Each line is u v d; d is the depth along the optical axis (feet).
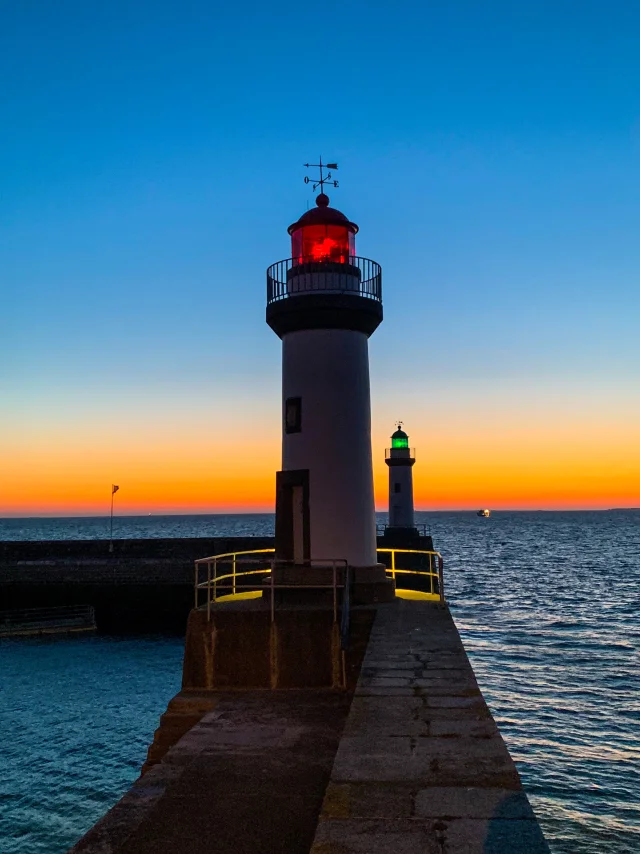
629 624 146.51
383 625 42.32
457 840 15.05
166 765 29.19
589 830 57.52
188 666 42.50
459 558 328.49
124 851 21.30
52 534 584.40
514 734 77.97
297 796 25.04
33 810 59.26
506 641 128.77
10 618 134.31
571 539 502.38
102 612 137.18
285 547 54.54
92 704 88.17
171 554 162.50
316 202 59.93
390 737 21.80
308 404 55.42
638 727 80.02
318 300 54.95
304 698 39.58
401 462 183.32
